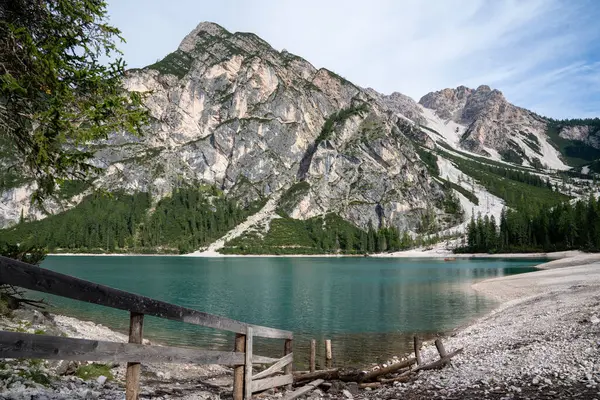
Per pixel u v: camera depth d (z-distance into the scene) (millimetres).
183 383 13484
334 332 32031
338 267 139875
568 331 19469
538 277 66875
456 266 130625
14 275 4258
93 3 9781
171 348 6945
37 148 9023
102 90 9688
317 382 13828
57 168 9391
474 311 40469
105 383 11312
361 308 45500
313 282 80625
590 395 9523
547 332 20625
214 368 18266
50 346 4836
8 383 8344
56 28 9258
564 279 58281
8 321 14508
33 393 8016
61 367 11070
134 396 6152
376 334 31000
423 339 28641
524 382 11445
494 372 13305
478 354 18219
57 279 4750
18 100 9047
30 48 8195
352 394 13109
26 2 8953
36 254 14539
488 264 135500
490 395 10484
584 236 172750
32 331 14047
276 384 11742
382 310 43625
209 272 111125
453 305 45438
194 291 64125
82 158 9453
